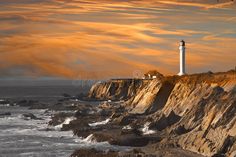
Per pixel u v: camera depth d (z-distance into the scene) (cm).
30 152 8375
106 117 13250
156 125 9994
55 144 9231
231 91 9756
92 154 7481
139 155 7044
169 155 7000
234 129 7075
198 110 9419
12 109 19838
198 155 6988
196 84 11725
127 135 9256
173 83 13812
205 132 7488
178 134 8919
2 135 10775
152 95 13962
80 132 10350
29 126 12656
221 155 6662
